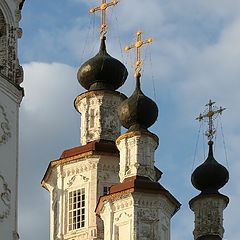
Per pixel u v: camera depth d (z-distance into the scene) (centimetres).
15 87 9944
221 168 15338
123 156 13162
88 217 13700
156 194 12744
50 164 14150
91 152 13938
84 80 14688
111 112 14450
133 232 12562
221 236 14950
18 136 9875
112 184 13888
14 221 9519
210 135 15825
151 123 13450
